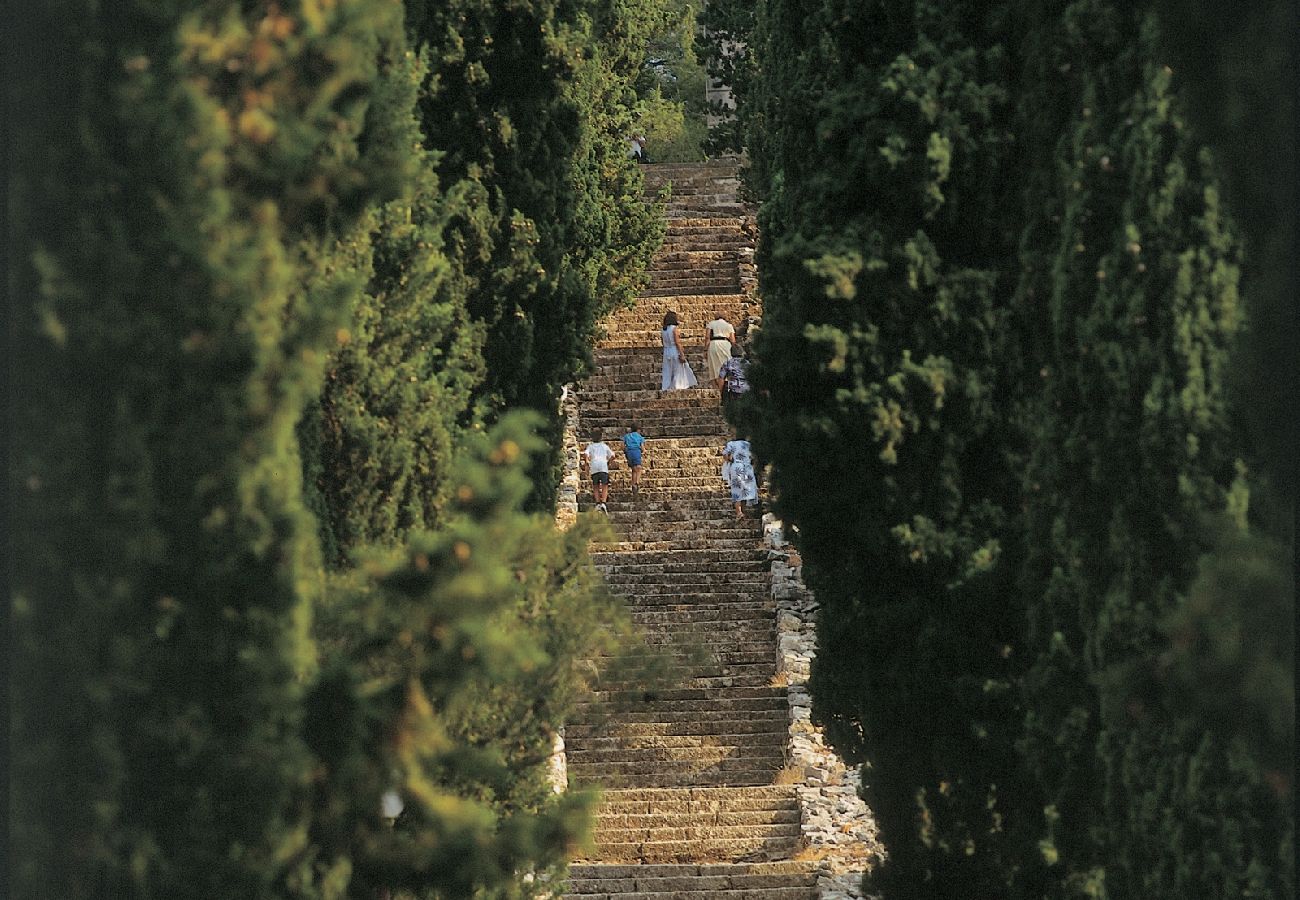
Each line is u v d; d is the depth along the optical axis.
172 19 27.94
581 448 108.75
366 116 43.22
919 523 45.84
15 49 27.19
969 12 47.47
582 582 43.38
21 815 26.61
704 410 112.06
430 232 46.56
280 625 28.91
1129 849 34.09
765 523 98.75
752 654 88.06
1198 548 32.59
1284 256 28.67
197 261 27.88
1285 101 28.11
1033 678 39.50
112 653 27.38
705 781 80.00
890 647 47.25
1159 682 31.00
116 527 27.53
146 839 27.67
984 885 46.56
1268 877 29.98
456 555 28.80
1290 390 28.84
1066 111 40.62
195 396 28.34
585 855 71.88
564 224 61.66
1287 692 27.75
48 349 27.09
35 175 27.14
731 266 129.50
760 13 88.12
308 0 28.38
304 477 42.22
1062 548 37.91
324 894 30.77
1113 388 35.47
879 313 46.69
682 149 164.62
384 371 44.72
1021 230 46.06
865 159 46.78
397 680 29.89
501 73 59.38
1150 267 34.38
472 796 42.16
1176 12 30.09
